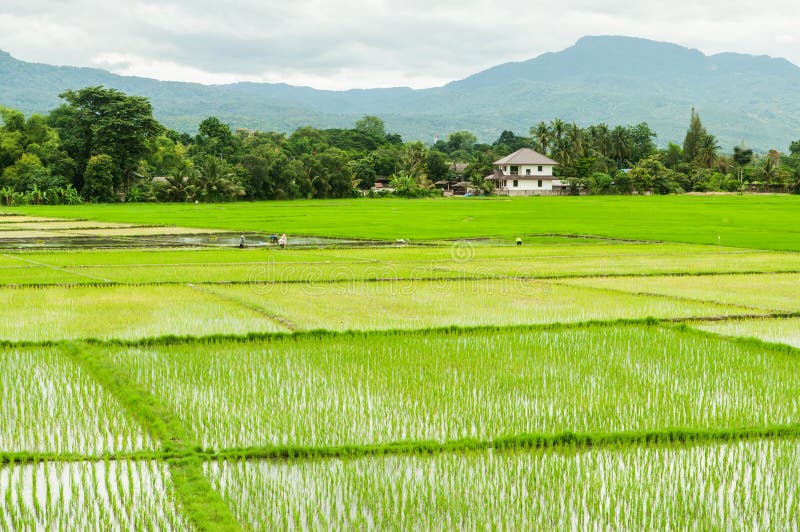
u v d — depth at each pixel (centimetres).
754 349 1758
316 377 1507
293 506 972
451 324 1997
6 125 10981
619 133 16212
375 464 1102
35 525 920
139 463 1088
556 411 1320
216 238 4603
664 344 1797
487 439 1185
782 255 3662
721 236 4641
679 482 1048
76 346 1702
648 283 2759
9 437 1186
